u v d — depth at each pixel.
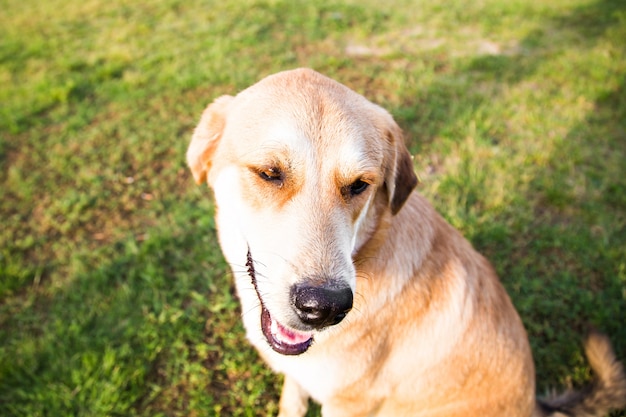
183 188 0.88
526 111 1.09
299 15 1.60
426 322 0.48
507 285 0.73
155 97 1.12
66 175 0.90
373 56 1.35
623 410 0.58
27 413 0.57
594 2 1.76
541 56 1.35
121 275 0.73
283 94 0.42
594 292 0.72
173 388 0.61
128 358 0.62
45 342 0.62
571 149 0.97
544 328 0.67
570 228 0.80
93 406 0.57
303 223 0.39
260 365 0.63
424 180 0.89
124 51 1.32
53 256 0.75
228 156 0.43
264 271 0.40
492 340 0.49
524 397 0.51
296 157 0.40
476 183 0.87
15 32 1.46
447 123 1.03
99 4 1.70
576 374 0.62
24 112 1.06
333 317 0.37
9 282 0.69
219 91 1.15
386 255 0.47
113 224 0.80
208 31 1.45
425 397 0.51
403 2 1.77
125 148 0.97
